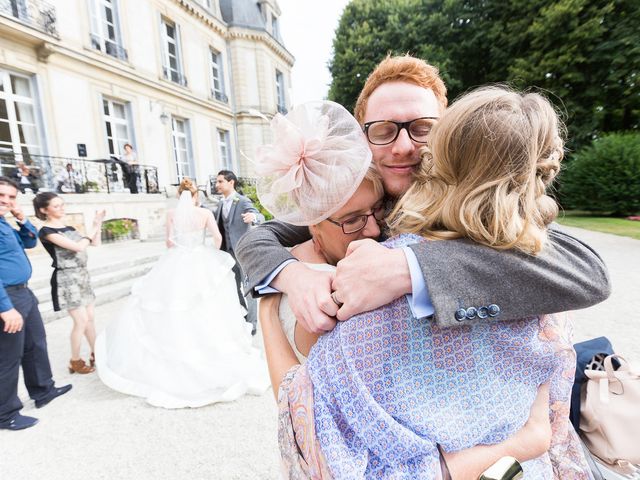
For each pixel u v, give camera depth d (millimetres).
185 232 3088
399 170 948
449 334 535
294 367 679
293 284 712
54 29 8977
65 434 2215
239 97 17344
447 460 528
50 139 9062
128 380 2701
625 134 11977
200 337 2742
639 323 3332
